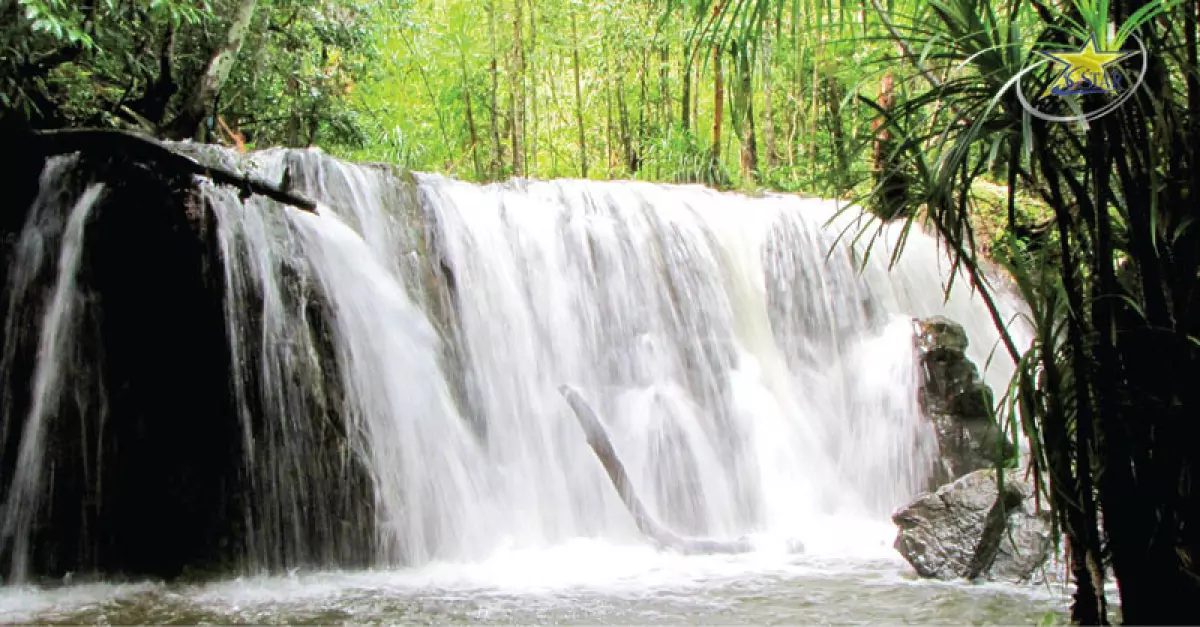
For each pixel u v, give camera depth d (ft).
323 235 20.39
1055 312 8.82
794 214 29.04
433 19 54.90
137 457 18.39
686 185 29.19
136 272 18.78
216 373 18.67
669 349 25.26
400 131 43.93
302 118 36.58
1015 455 8.07
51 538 17.63
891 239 30.01
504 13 56.95
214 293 18.74
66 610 14.96
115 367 18.58
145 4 23.61
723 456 23.94
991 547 15.37
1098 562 7.97
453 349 21.89
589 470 21.99
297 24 35.63
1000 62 7.35
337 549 18.34
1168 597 7.53
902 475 23.62
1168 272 7.57
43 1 18.15
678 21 35.88
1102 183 7.50
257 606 14.97
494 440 21.77
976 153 8.68
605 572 17.24
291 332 19.10
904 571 16.40
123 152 16.57
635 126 58.23
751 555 18.61
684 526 22.22
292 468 18.45
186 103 27.94
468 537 19.89
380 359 20.11
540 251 24.52
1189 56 7.54
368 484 18.88
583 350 24.14
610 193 26.89
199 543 18.04
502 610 14.25
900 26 8.12
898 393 24.50
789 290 28.04
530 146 63.72
